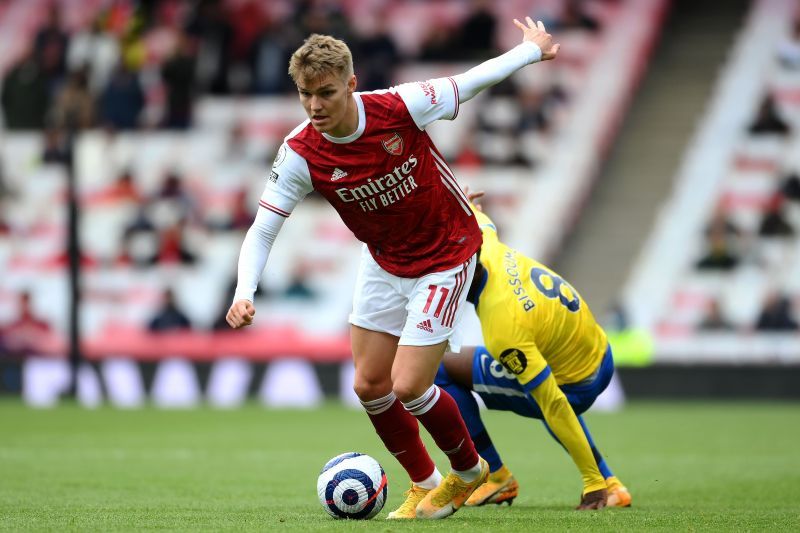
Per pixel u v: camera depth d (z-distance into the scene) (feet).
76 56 239.09
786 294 192.65
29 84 236.22
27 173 231.71
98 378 201.98
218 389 198.39
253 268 54.80
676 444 119.03
